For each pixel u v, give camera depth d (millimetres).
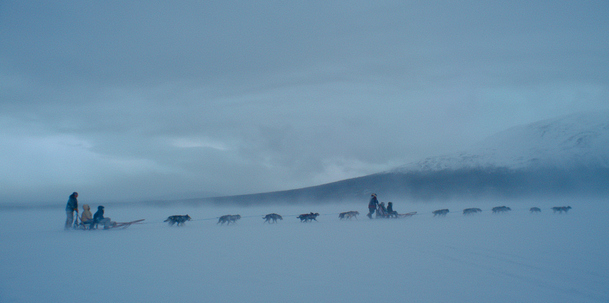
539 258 11180
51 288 8516
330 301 7316
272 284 8609
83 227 23359
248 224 27828
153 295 7891
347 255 12156
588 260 10867
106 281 9078
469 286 8297
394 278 9047
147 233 20656
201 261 11445
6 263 11438
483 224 22391
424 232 18547
